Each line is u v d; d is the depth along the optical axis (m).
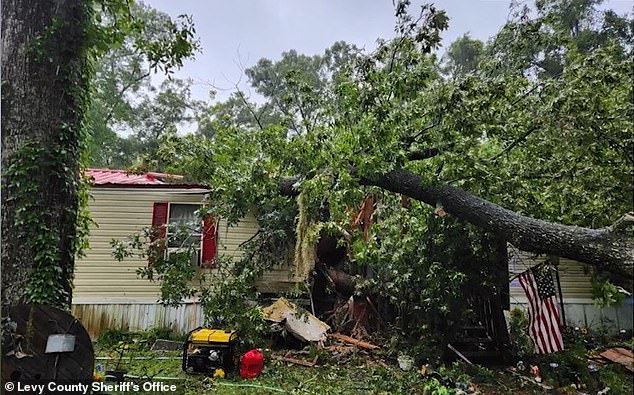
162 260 6.96
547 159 6.32
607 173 6.19
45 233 4.46
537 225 4.99
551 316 6.81
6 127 4.50
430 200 5.77
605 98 5.53
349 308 8.41
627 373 6.65
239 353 6.28
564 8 11.01
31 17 4.73
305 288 8.54
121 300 8.27
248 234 8.80
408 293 7.20
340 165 5.36
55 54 4.75
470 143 5.61
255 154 6.48
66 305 4.64
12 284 4.28
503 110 5.80
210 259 8.45
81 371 4.07
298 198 6.34
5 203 4.39
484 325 7.61
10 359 3.83
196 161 6.67
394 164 5.41
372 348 7.32
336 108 5.93
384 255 7.18
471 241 6.68
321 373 6.18
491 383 5.96
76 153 4.92
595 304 9.81
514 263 9.22
